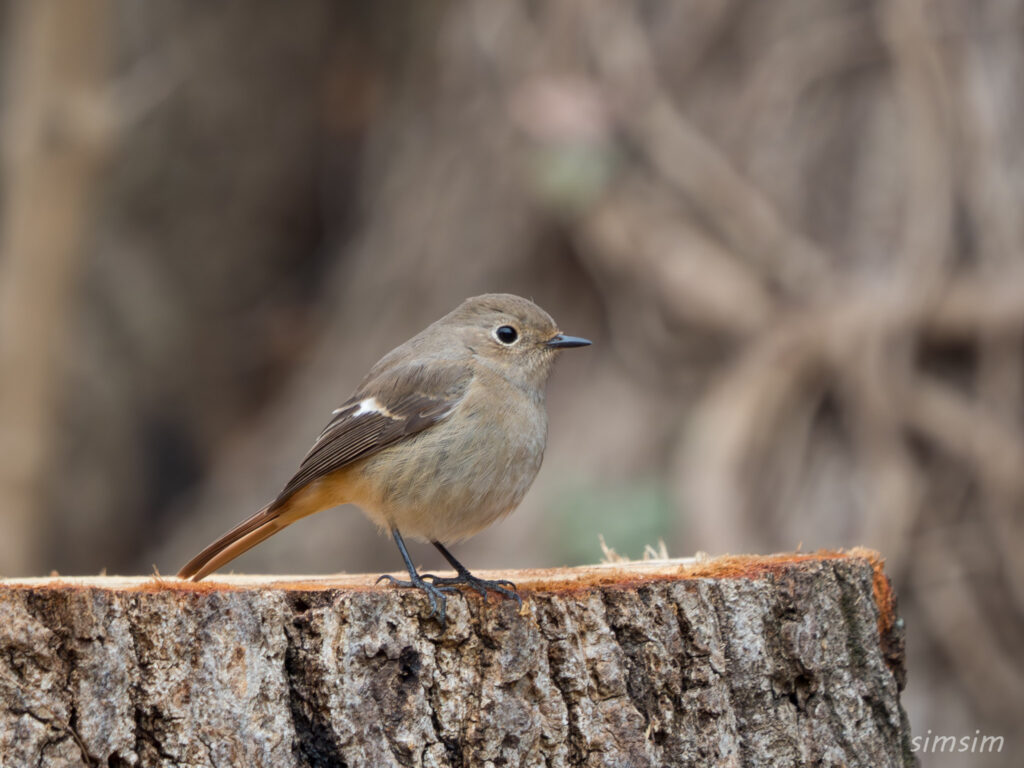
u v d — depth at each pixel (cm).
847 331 1218
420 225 1561
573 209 1361
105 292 1814
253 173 1903
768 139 1323
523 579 618
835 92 1302
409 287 1547
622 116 1368
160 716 477
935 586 1164
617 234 1344
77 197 1522
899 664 643
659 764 539
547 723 531
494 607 532
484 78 1524
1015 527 1159
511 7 1478
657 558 723
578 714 536
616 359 1381
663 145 1350
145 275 1844
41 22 1474
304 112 1912
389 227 1633
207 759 479
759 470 1232
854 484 1209
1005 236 1202
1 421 1541
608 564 689
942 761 1138
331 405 1571
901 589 1169
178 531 1748
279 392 1883
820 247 1286
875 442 1197
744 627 566
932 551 1171
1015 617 1159
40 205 1510
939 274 1209
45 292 1530
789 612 581
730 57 1362
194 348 1880
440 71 1648
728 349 1311
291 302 1933
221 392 1891
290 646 507
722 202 1323
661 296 1335
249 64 1880
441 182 1554
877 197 1264
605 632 543
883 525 1173
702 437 1252
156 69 1784
